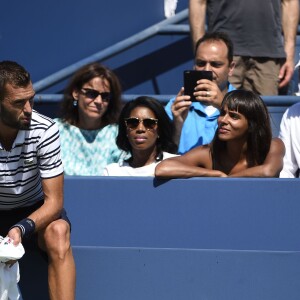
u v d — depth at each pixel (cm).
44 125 1725
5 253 1659
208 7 2528
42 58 2784
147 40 2762
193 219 1923
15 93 1664
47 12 2777
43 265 1831
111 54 2688
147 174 2083
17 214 1805
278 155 1986
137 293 1834
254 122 1964
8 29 2778
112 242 1945
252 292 1814
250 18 2489
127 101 2339
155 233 1934
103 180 1947
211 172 1950
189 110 2233
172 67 2772
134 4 2789
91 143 2234
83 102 2233
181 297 1827
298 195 1900
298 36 2741
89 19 2786
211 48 2259
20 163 1731
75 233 1953
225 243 1914
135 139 2083
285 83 2542
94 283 1841
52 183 1738
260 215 1906
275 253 1809
